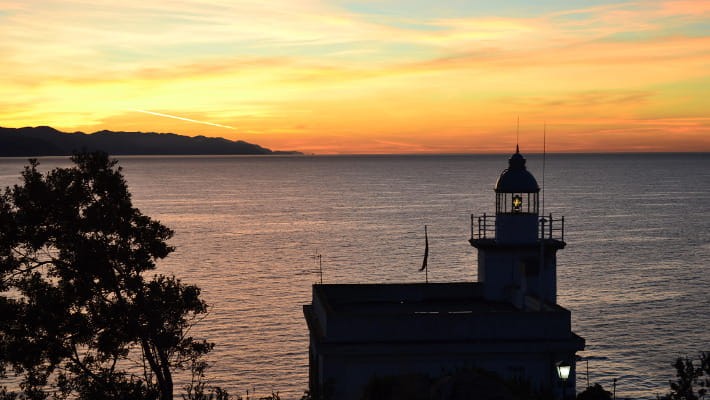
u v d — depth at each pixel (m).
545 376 29.39
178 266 130.25
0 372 28.02
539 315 29.42
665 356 73.94
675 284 112.38
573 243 158.75
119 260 28.11
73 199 27.92
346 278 118.06
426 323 29.23
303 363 71.44
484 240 36.59
